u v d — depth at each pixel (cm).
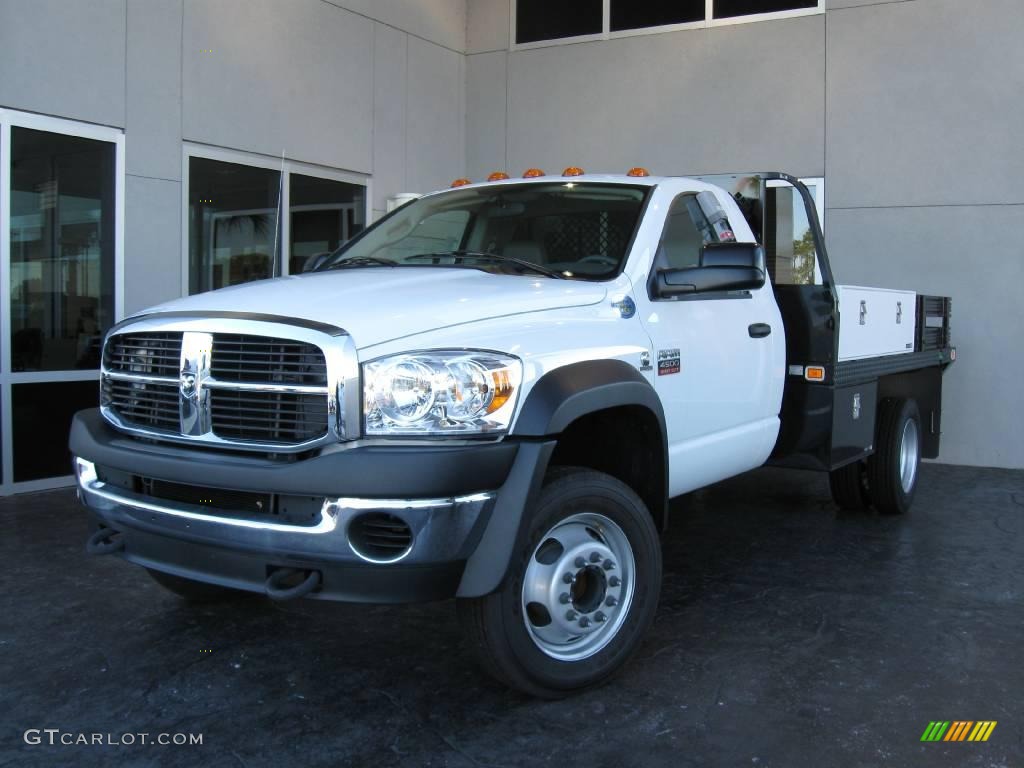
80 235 715
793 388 511
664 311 407
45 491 702
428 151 1028
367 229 512
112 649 398
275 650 397
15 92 665
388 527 295
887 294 604
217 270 815
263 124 840
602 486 346
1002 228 846
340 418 296
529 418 315
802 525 624
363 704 344
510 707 341
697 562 533
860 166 894
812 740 315
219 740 317
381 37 958
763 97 931
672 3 967
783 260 525
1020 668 379
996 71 841
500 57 1059
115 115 727
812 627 425
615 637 355
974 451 866
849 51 893
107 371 365
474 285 363
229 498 314
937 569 520
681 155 973
